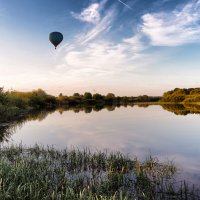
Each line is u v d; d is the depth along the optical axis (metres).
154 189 9.02
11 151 14.33
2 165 9.50
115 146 17.14
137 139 20.06
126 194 8.41
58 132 23.44
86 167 11.52
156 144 18.00
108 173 10.10
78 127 27.17
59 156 13.34
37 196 7.79
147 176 10.09
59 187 9.01
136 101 148.25
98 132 23.70
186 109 64.44
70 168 11.38
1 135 21.28
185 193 8.34
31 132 23.22
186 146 17.34
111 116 41.66
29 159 11.73
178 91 142.62
